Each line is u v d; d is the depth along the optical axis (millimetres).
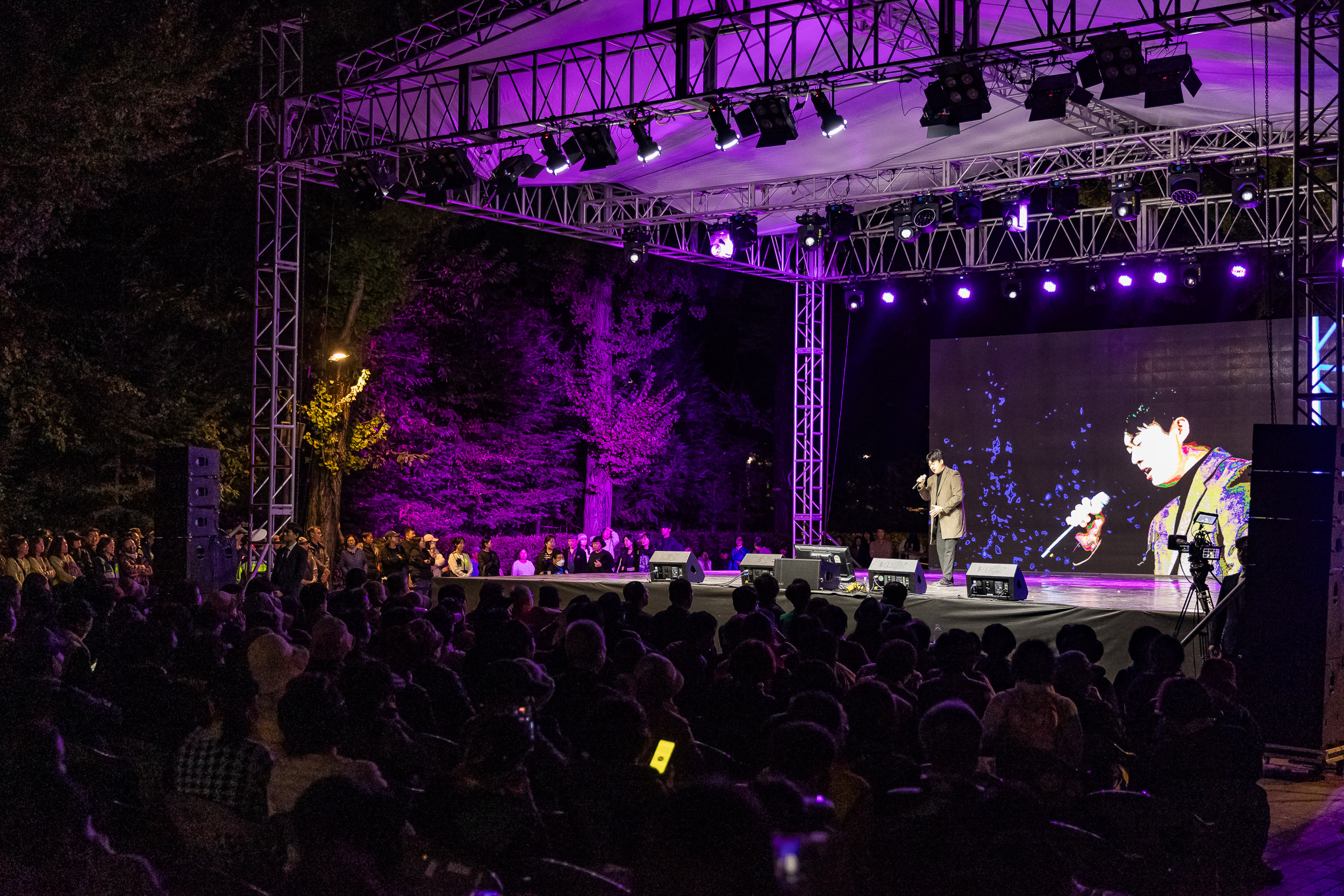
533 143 15078
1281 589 8898
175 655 4848
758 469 34656
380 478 25828
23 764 3635
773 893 2521
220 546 14867
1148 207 17859
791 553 15406
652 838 2643
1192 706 5219
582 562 21875
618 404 28328
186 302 20281
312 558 17188
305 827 3275
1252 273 17844
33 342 18859
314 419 22078
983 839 3527
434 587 16922
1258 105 13859
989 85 13781
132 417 19812
